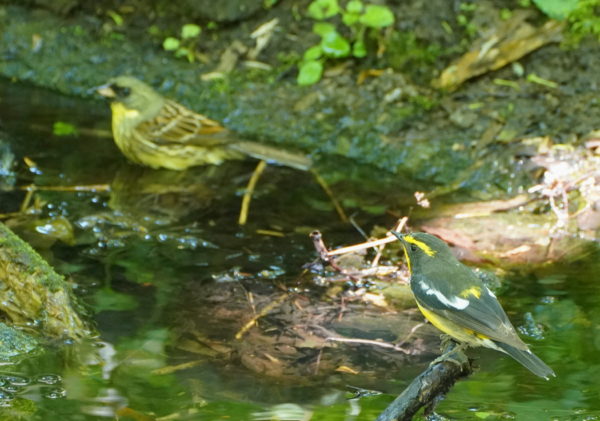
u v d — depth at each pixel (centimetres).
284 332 948
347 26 1599
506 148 1357
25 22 1688
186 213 1221
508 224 1195
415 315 991
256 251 1125
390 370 876
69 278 1038
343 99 1494
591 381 840
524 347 767
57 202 1226
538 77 1482
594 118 1399
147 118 1336
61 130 1454
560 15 1528
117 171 1341
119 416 784
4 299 950
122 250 1114
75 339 918
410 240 881
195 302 1002
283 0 1644
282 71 1566
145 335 930
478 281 838
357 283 1061
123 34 1666
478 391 824
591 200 1234
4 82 1611
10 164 1323
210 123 1369
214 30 1641
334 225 1196
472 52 1523
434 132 1409
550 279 1053
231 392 827
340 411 799
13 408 790
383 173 1360
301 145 1434
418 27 1565
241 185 1312
